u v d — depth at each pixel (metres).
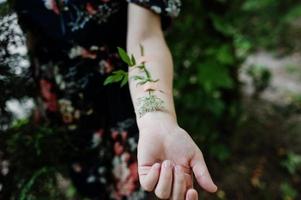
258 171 1.65
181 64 1.51
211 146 1.62
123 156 0.92
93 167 0.97
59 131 0.93
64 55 0.85
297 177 1.68
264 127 1.84
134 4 0.74
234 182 1.59
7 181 0.92
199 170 0.58
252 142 1.75
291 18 2.42
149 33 0.74
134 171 0.93
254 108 1.95
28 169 0.93
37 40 0.88
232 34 1.59
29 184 0.88
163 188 0.56
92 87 0.87
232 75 1.69
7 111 0.89
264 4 2.35
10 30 0.81
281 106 2.00
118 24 0.81
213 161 1.63
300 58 2.51
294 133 1.84
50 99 0.92
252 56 2.49
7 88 0.85
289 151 1.75
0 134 0.89
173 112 0.65
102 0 0.77
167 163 0.57
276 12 2.47
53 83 0.90
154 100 0.64
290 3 2.49
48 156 0.92
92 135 0.93
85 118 0.91
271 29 2.44
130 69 0.72
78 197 1.09
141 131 0.62
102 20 0.79
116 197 0.98
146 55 0.72
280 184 1.64
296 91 2.17
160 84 0.68
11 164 0.92
